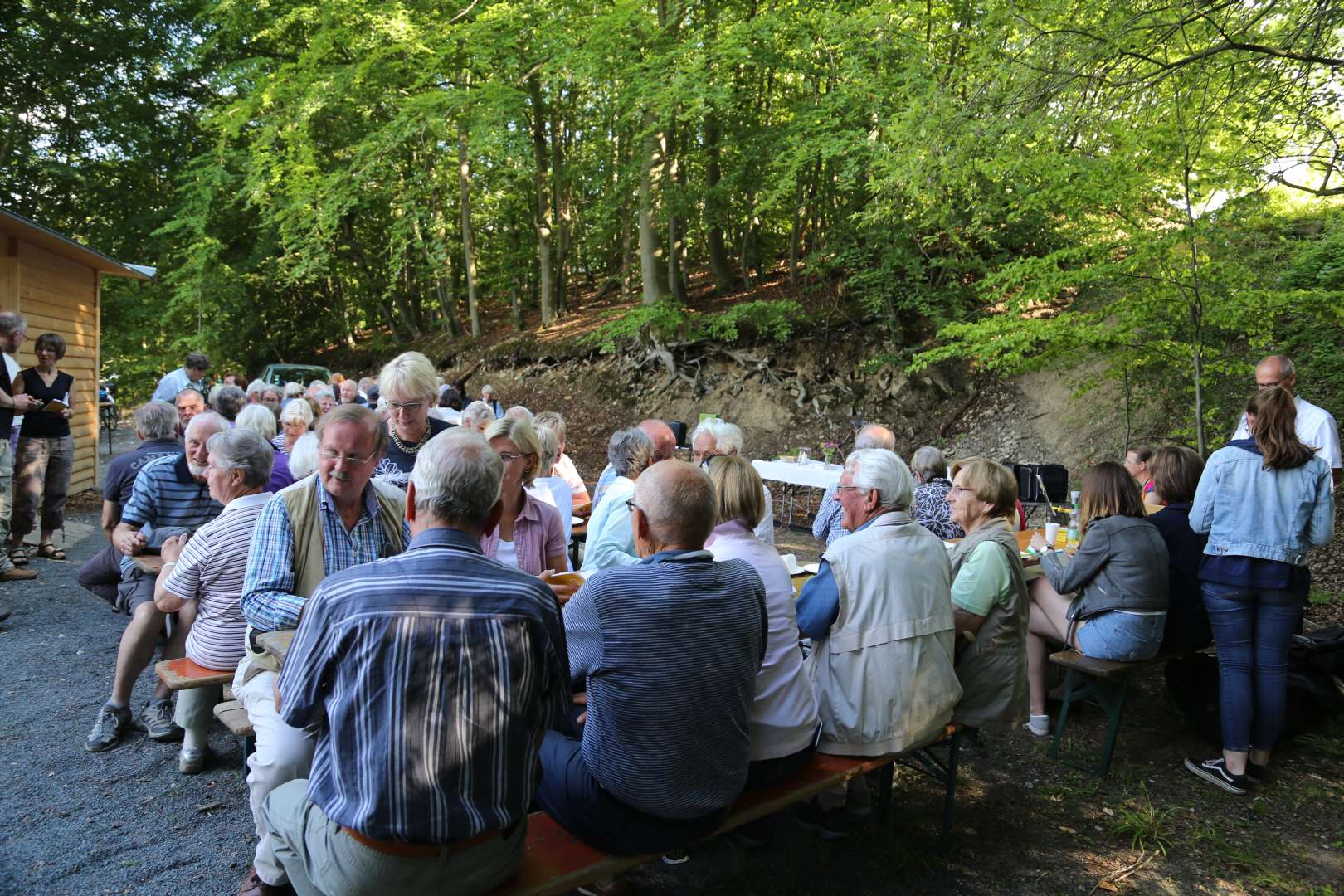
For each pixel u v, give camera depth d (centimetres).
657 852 215
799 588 378
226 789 320
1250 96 466
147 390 1961
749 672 221
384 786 164
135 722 372
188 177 1619
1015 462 996
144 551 378
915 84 753
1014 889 275
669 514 219
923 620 269
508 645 173
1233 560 343
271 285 2014
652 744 205
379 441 266
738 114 1270
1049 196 628
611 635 209
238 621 307
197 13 1552
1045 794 341
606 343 1361
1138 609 347
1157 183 593
